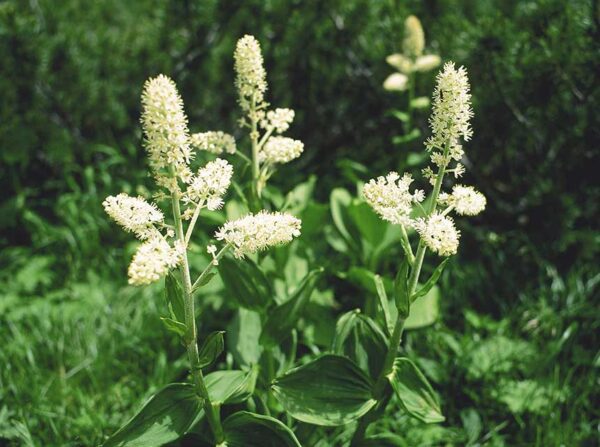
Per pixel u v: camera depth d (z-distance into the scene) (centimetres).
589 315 110
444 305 117
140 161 150
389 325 75
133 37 154
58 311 119
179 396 71
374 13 136
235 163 132
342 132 144
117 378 107
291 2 138
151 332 114
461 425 98
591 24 118
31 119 145
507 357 104
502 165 130
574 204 123
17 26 141
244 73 80
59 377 105
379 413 78
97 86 148
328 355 75
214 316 114
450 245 63
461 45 125
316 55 139
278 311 82
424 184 133
